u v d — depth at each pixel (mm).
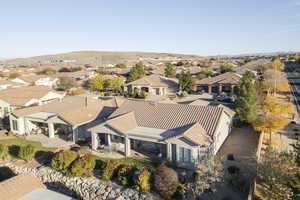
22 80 91688
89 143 36062
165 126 31906
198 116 32438
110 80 80188
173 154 28516
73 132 36344
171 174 22531
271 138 35938
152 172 24000
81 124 36969
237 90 46375
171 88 78062
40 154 33156
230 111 39844
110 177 25469
